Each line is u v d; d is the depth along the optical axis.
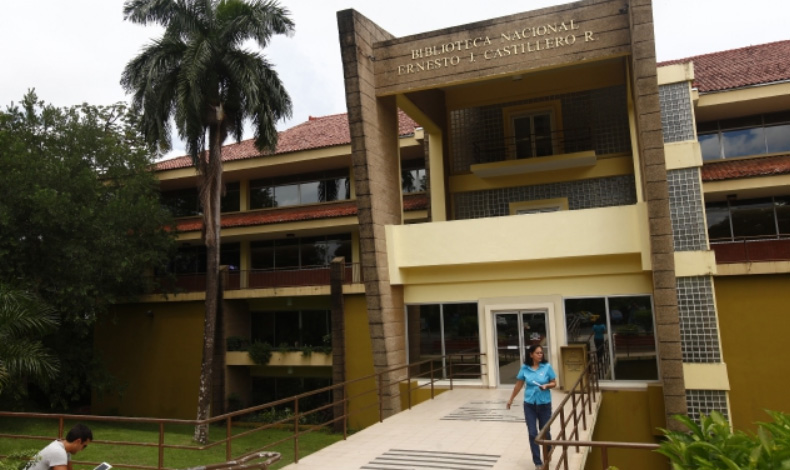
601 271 15.57
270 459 8.19
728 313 14.49
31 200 17.89
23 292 14.07
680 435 5.28
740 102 17.89
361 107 15.98
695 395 13.58
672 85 14.74
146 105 17.84
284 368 23.59
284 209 25.45
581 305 15.82
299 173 26.08
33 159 18.81
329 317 23.55
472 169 19.44
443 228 16.69
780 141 18.94
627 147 18.97
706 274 13.82
